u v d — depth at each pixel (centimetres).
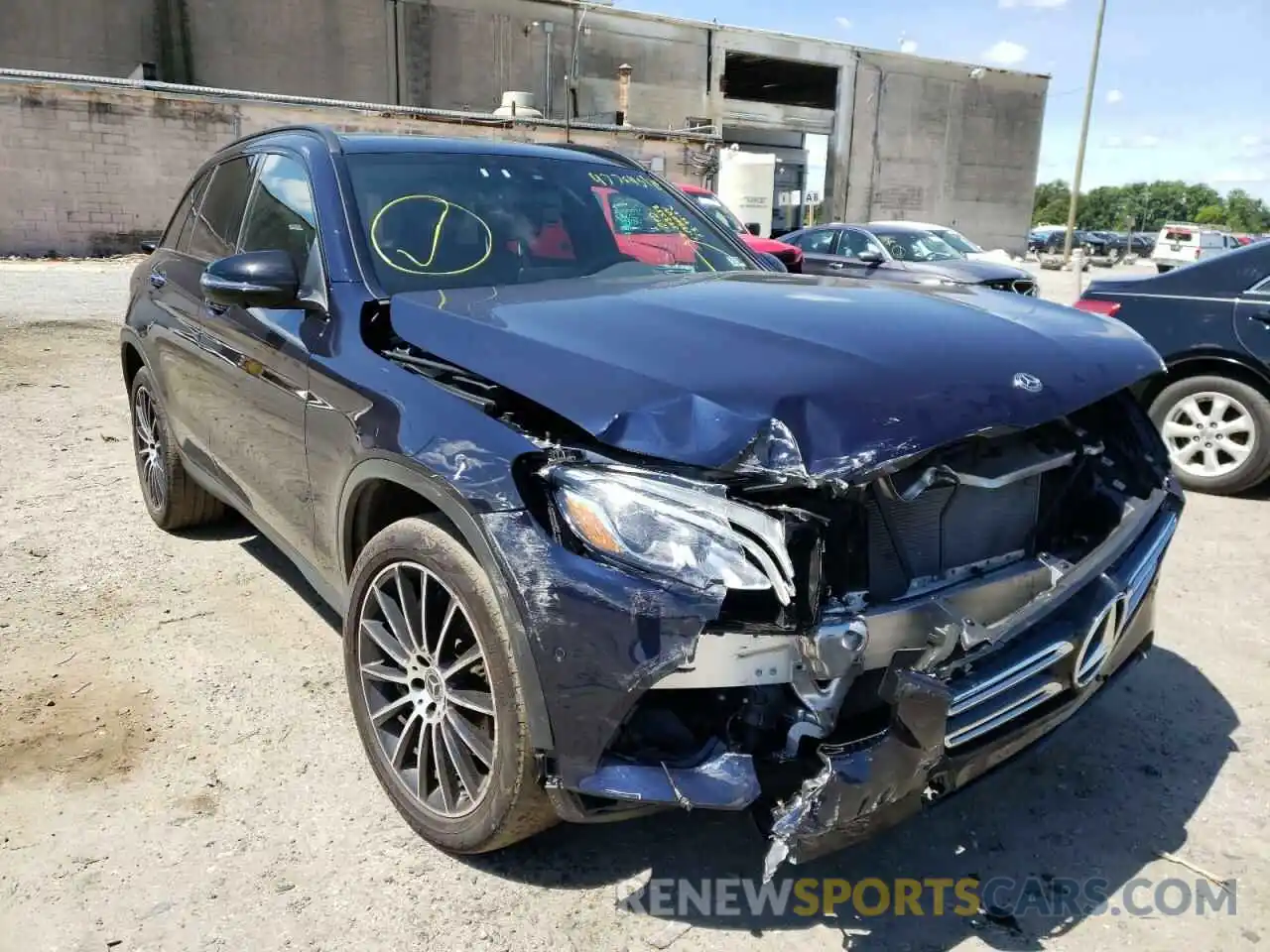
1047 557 237
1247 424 545
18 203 1941
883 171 3850
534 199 343
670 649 188
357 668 265
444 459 220
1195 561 453
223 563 427
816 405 194
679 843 252
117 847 245
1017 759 229
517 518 205
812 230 1419
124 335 462
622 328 234
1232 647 366
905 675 190
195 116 2031
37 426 643
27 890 230
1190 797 275
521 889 235
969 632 204
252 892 231
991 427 201
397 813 261
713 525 187
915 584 212
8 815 256
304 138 345
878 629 197
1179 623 387
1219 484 557
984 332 239
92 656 341
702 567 187
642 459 198
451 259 305
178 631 362
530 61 3103
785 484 187
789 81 4238
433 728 243
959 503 220
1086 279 2570
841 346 220
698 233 380
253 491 341
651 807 212
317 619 375
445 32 2961
